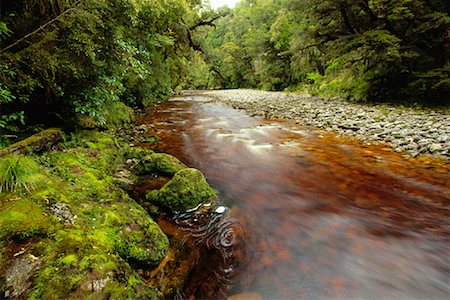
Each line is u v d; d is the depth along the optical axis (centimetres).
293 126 845
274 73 3362
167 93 1903
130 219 265
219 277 228
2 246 174
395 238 278
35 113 478
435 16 971
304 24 2147
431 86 1020
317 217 322
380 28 1196
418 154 514
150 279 221
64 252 181
